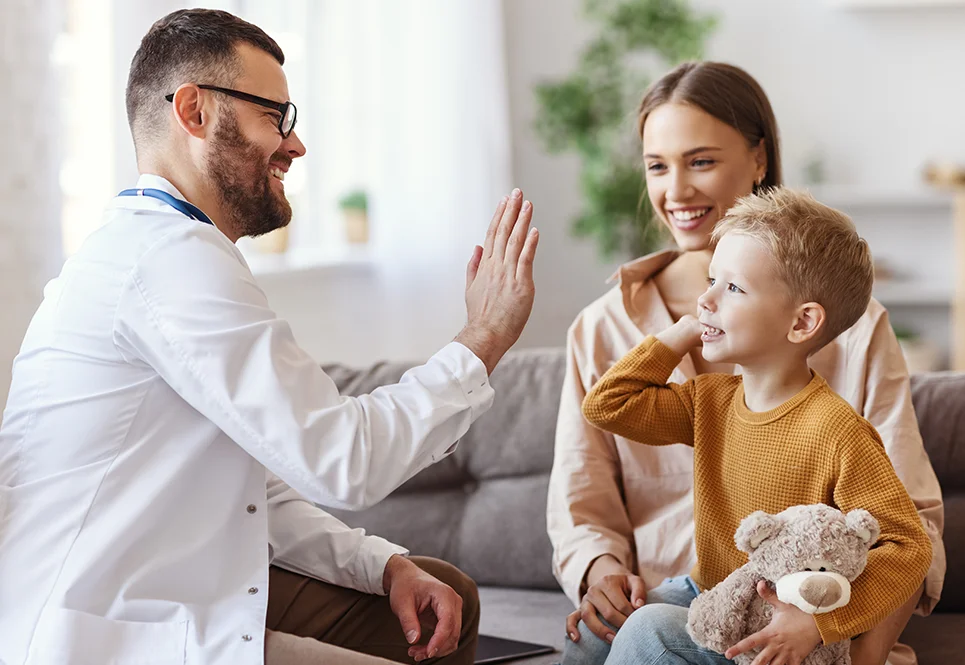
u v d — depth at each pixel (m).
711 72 1.77
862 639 1.33
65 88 2.54
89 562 1.25
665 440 1.51
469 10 4.86
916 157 5.58
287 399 1.26
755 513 1.23
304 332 4.05
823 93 5.64
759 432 1.36
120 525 1.27
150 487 1.29
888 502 1.25
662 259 1.85
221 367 1.26
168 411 1.32
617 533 1.74
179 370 1.27
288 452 1.25
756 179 1.83
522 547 2.12
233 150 1.47
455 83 4.76
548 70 5.91
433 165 4.65
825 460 1.29
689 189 1.75
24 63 2.38
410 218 4.56
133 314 1.29
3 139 2.33
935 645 1.73
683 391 1.49
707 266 1.79
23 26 2.37
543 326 6.00
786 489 1.32
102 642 1.23
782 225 1.35
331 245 4.33
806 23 5.63
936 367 5.37
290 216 1.59
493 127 5.09
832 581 1.17
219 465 1.34
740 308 1.36
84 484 1.29
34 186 2.40
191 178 1.47
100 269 1.33
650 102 1.80
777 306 1.34
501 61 5.21
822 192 5.42
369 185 4.46
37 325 1.38
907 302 5.55
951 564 1.88
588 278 5.96
